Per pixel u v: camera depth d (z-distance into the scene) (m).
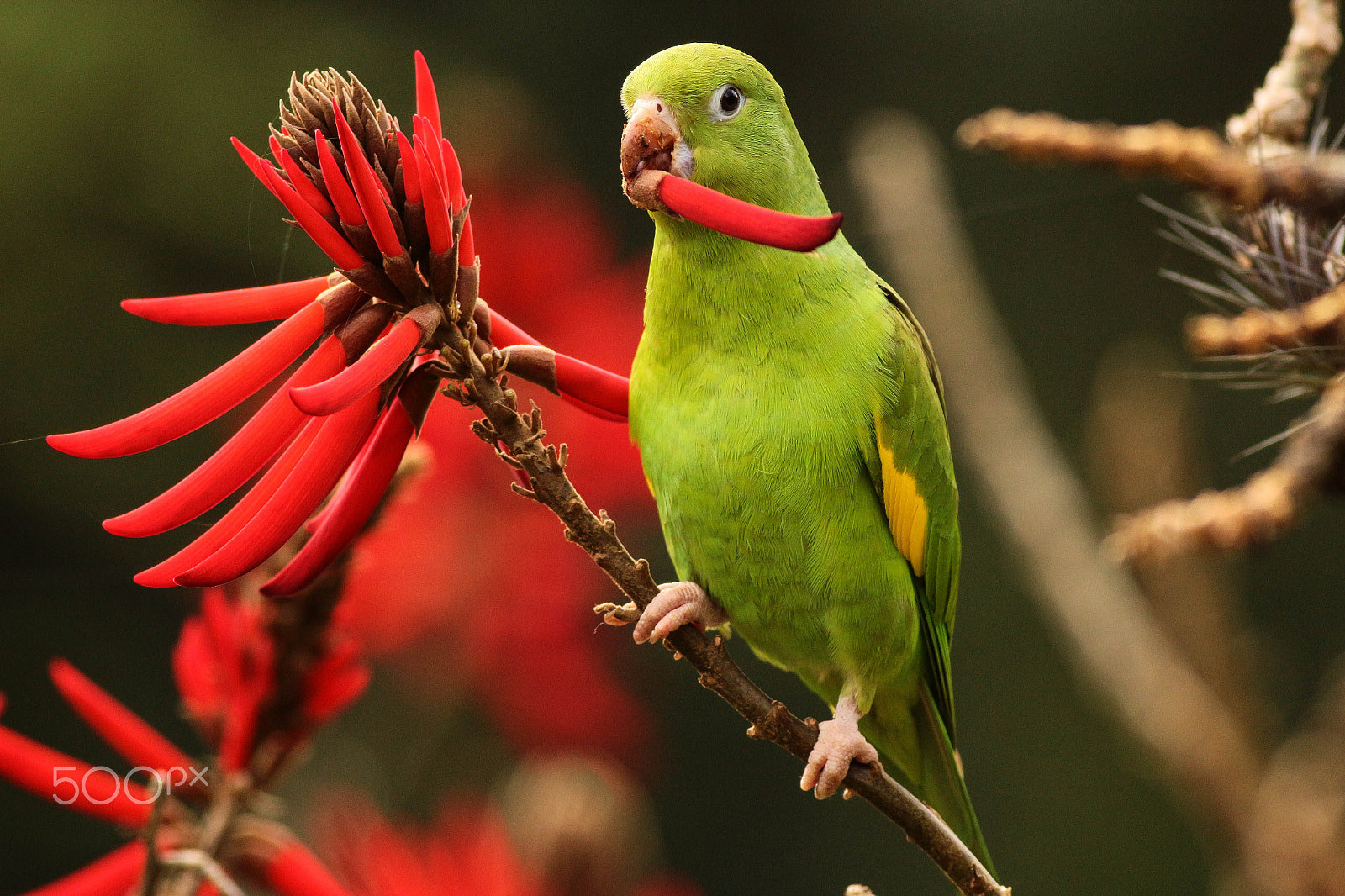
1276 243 3.21
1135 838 12.21
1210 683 6.11
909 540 4.25
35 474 10.01
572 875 4.71
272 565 3.20
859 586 4.19
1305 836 5.68
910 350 4.24
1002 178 13.64
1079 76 14.07
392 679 7.45
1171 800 12.23
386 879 4.30
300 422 2.35
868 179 6.62
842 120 14.16
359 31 12.02
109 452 2.22
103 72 10.32
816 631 4.28
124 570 10.50
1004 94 14.12
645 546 8.12
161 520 2.25
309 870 3.09
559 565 7.23
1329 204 3.00
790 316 4.02
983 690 12.77
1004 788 12.54
